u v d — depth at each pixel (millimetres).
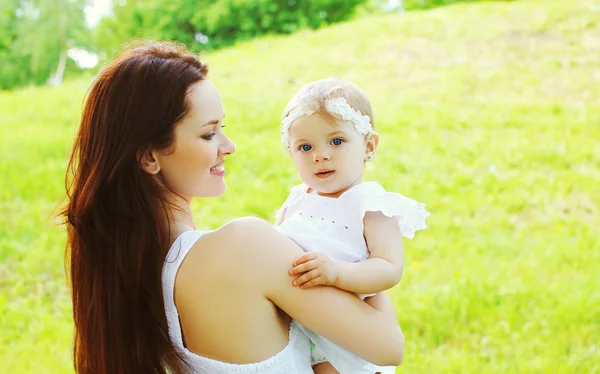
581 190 6680
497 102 9297
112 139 1607
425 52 11516
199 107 1629
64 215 1746
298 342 1671
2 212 6613
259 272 1575
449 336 4395
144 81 1597
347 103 1897
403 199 1828
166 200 1650
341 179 1890
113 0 21500
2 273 5535
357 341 1618
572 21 11703
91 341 1674
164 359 1636
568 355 4109
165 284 1619
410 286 5020
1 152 8047
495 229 6078
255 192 6793
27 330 4656
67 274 1802
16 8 25828
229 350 1580
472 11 13172
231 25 18250
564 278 5102
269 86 10742
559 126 8266
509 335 4355
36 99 10930
